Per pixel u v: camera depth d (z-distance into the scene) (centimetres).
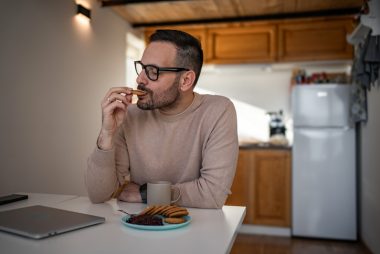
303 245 331
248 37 386
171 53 125
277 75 424
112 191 127
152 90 125
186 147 138
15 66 210
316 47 371
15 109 210
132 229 91
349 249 320
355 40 289
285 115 420
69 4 268
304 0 319
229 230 91
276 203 366
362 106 321
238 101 432
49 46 243
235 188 376
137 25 384
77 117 279
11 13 206
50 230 83
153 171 138
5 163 203
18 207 117
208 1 318
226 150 129
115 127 125
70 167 270
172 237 84
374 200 295
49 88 243
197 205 119
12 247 76
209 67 404
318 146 354
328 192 352
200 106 139
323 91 354
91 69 301
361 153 347
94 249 75
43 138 237
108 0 317
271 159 369
